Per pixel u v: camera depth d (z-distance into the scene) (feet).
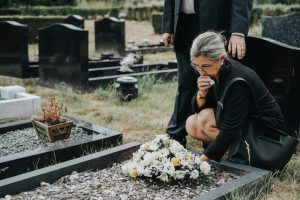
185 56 12.37
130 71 25.68
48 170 9.80
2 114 15.83
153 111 18.35
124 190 9.28
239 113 9.67
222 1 11.63
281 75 12.50
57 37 22.57
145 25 73.46
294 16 17.94
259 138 10.49
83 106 18.94
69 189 9.37
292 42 18.12
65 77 22.57
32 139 13.20
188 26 12.19
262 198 9.61
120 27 36.96
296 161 11.68
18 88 18.10
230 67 9.84
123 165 10.44
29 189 9.41
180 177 9.31
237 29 11.16
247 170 10.04
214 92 10.34
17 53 24.76
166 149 9.74
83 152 12.30
